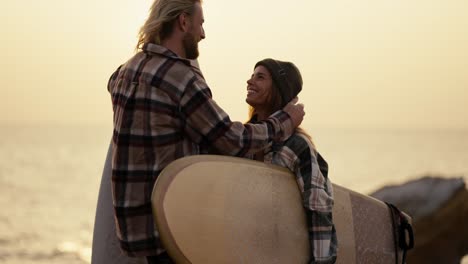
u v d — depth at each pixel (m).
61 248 37.88
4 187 76.31
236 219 3.38
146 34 3.37
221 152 3.38
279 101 3.72
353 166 111.88
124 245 3.30
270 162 3.69
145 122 3.25
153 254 3.28
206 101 3.26
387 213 4.30
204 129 3.27
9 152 168.75
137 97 3.27
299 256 3.60
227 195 3.36
